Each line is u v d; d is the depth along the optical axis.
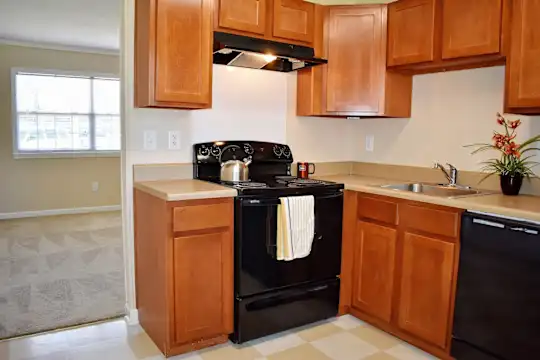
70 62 5.87
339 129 3.46
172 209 2.15
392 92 2.93
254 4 2.62
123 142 2.63
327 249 2.67
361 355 2.31
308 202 2.49
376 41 2.87
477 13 2.31
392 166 3.19
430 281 2.26
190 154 2.81
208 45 2.44
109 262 3.87
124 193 2.65
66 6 3.96
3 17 4.35
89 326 2.62
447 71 2.81
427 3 2.57
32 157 5.72
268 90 3.10
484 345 2.01
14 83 5.54
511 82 2.15
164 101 2.36
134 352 2.31
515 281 1.87
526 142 2.29
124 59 2.54
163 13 2.30
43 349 2.32
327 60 2.85
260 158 2.97
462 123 2.74
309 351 2.35
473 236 2.03
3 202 5.62
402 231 2.40
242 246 2.32
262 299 2.44
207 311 2.31
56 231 4.97
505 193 2.34
